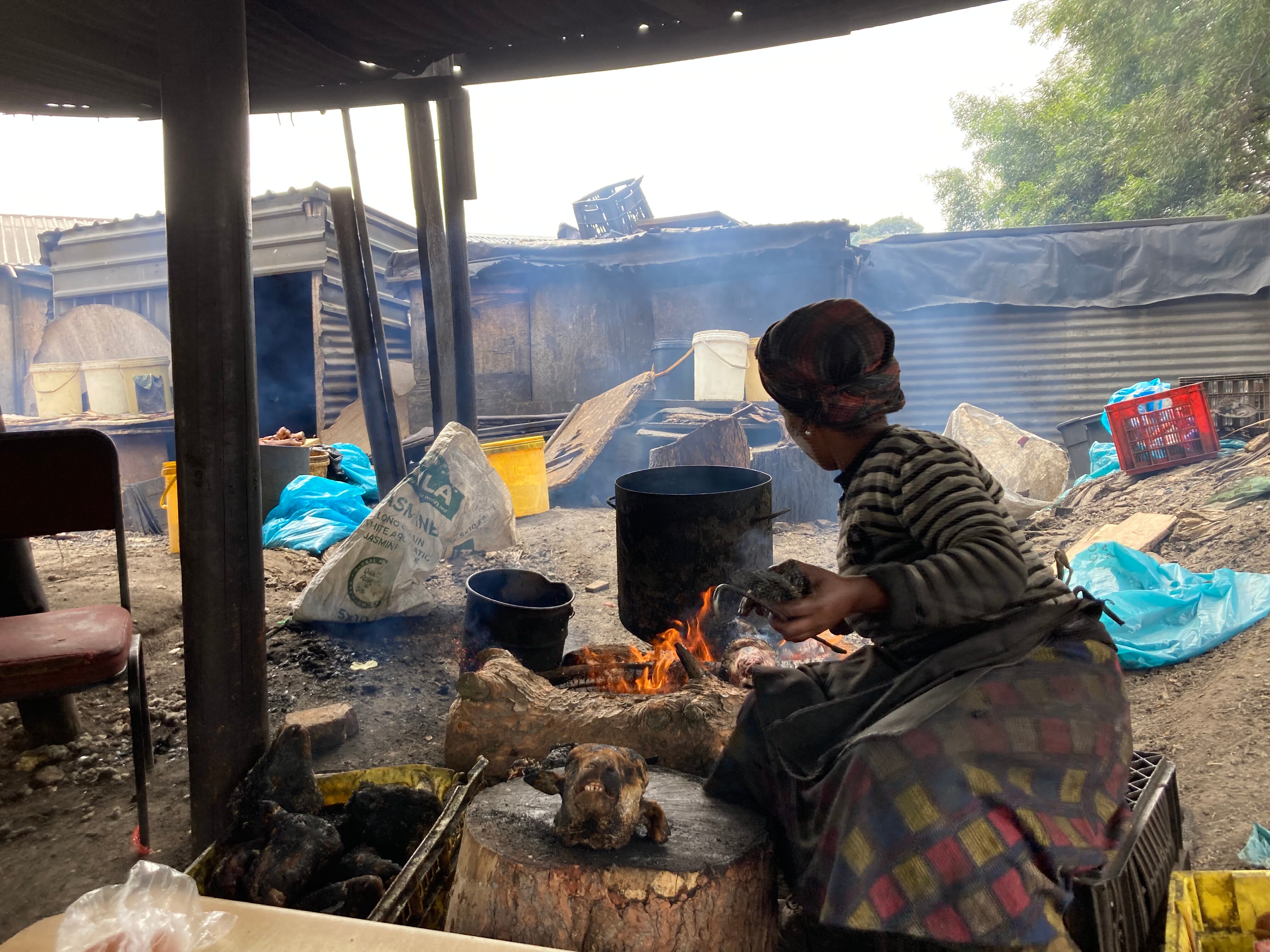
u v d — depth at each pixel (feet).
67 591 16.38
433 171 20.18
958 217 86.48
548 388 37.06
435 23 12.36
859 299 38.50
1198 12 48.83
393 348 44.04
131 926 4.70
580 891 5.28
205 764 8.07
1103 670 5.42
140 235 44.62
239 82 7.58
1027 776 5.04
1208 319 36.01
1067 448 29.25
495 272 36.06
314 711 10.99
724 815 6.16
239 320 7.75
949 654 5.50
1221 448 23.15
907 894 4.84
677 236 33.78
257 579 8.11
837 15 11.76
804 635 5.09
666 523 10.89
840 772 5.24
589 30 12.75
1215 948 5.85
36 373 33.81
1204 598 12.80
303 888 6.59
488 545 17.03
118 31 12.25
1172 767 7.42
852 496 5.70
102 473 9.52
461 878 5.80
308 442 28.19
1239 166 50.67
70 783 9.99
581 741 8.47
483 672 9.01
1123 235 36.04
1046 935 4.77
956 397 38.63
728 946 5.42
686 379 32.04
